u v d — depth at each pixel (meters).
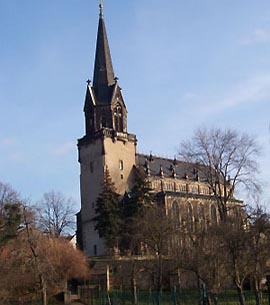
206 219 62.88
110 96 131.38
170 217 68.56
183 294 50.84
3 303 62.31
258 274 44.12
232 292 48.41
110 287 77.06
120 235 99.69
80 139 131.75
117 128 130.50
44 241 67.06
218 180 64.62
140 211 93.19
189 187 136.25
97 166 125.75
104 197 104.19
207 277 45.66
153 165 134.50
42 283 60.69
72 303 66.69
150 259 67.75
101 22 138.38
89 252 122.00
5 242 63.12
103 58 135.62
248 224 47.00
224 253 45.12
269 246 43.97
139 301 56.56
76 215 128.50
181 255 50.34
